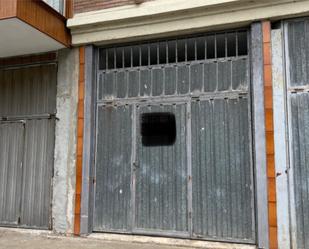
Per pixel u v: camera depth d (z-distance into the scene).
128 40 6.02
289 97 5.11
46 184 6.27
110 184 5.96
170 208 5.59
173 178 5.64
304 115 5.03
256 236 5.08
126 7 5.93
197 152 5.55
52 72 6.52
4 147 6.68
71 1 6.30
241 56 5.48
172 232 5.52
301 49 5.14
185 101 5.70
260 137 5.11
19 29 5.50
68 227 5.98
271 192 4.98
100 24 6.02
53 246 5.32
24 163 6.49
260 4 5.21
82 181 5.96
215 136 5.49
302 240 4.84
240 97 5.42
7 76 6.86
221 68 5.57
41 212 6.22
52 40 5.97
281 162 5.01
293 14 5.09
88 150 6.00
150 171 5.78
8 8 5.09
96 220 5.96
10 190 6.50
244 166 5.29
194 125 5.61
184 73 5.77
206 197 5.42
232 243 5.21
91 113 6.10
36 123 6.52
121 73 6.15
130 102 6.02
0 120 6.77
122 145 5.98
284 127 5.06
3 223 6.43
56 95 6.41
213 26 5.46
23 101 6.66
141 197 5.77
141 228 5.70
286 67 5.16
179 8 5.49
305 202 4.89
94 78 6.23
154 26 5.73
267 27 5.22
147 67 5.99
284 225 4.91
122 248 5.18
